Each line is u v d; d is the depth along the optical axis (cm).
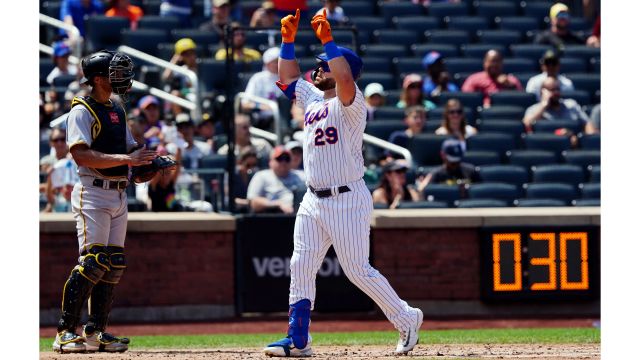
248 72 5159
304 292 2623
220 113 5022
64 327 2761
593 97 5809
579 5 7069
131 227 4047
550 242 4162
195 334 3728
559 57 6150
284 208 4247
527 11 6794
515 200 4681
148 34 5641
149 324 3991
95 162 2648
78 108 2684
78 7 5822
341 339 3412
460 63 5950
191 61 5347
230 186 4241
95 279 2727
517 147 5181
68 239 4006
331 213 2569
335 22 6050
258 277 4141
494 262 4156
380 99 5322
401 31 6284
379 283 2616
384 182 4538
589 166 5031
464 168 4769
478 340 3272
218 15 5856
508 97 5516
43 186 4444
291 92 2673
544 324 3953
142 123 4381
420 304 4181
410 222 4156
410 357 2608
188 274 4100
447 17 6569
